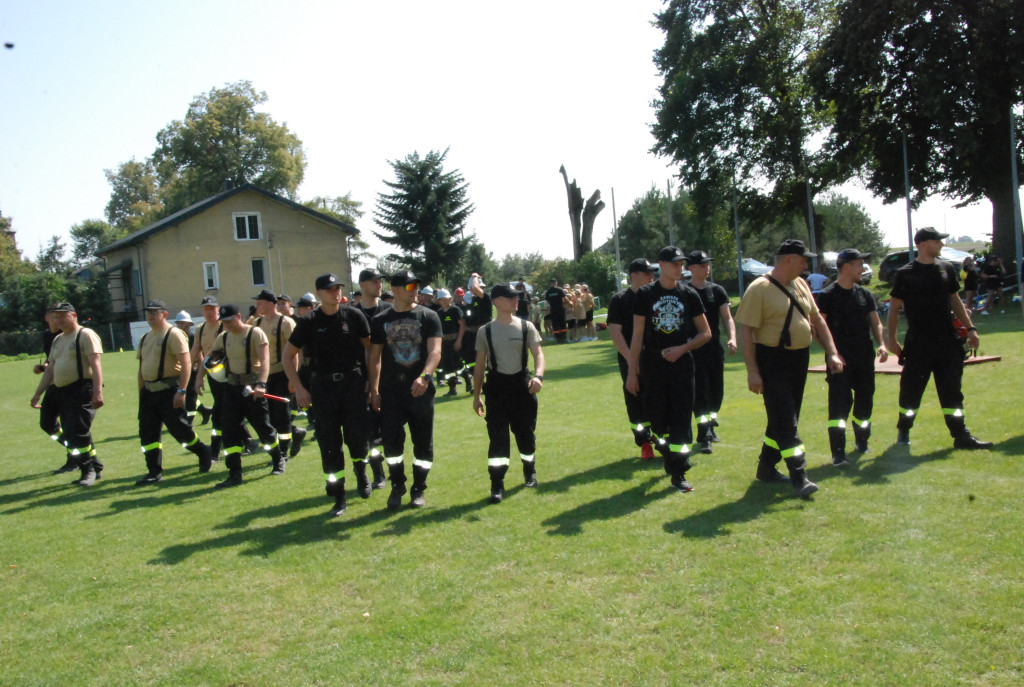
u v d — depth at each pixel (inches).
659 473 278.7
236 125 2475.4
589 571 188.9
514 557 203.2
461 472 310.2
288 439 350.3
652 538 207.6
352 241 2938.0
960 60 934.4
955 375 267.9
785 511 219.1
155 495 312.5
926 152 1106.7
